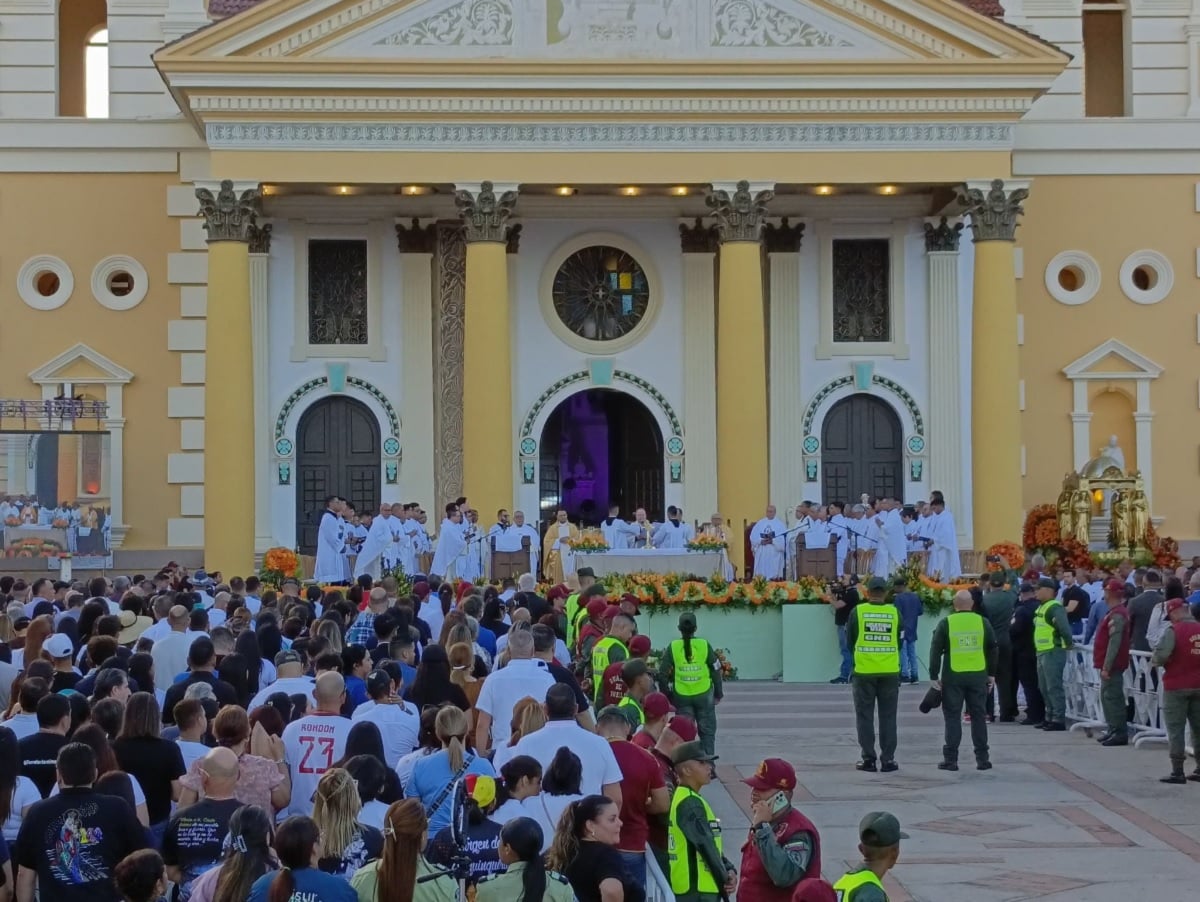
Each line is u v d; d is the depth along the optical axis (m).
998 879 15.16
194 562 39.88
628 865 11.65
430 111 36.28
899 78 36.53
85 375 39.91
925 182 37.00
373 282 40.28
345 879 9.23
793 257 40.81
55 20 40.78
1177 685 19.88
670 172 36.72
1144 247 41.25
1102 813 18.17
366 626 19.31
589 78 36.28
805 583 30.70
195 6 40.62
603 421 42.00
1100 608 26.08
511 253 40.50
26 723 12.80
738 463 36.50
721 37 36.72
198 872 10.52
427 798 11.61
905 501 40.69
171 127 39.94
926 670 30.98
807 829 10.98
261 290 39.84
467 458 36.62
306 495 40.28
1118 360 41.19
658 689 16.53
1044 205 41.16
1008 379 36.94
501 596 27.41
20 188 39.91
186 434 40.06
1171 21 41.84
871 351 40.88
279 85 35.84
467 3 36.47
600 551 33.56
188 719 12.38
